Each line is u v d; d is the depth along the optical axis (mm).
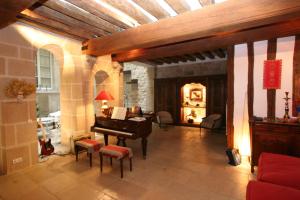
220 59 6680
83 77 4266
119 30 3643
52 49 3957
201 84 6938
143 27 3109
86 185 2701
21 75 3129
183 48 4309
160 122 6824
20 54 3113
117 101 5352
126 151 3045
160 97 7684
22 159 3184
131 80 8859
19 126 3123
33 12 2750
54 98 8156
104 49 3744
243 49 3771
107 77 5336
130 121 3709
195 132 6285
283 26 3148
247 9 2252
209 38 3963
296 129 2713
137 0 2377
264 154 2543
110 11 2811
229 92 3951
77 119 4168
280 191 1577
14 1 1890
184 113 7586
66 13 2775
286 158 2340
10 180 2820
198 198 2391
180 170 3236
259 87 3666
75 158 3740
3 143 2980
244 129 3814
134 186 2682
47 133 5809
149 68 8250
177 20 2756
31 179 2861
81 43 4223
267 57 3561
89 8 2654
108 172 3137
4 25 2619
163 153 4152
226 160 3709
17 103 3084
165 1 2381
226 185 2715
